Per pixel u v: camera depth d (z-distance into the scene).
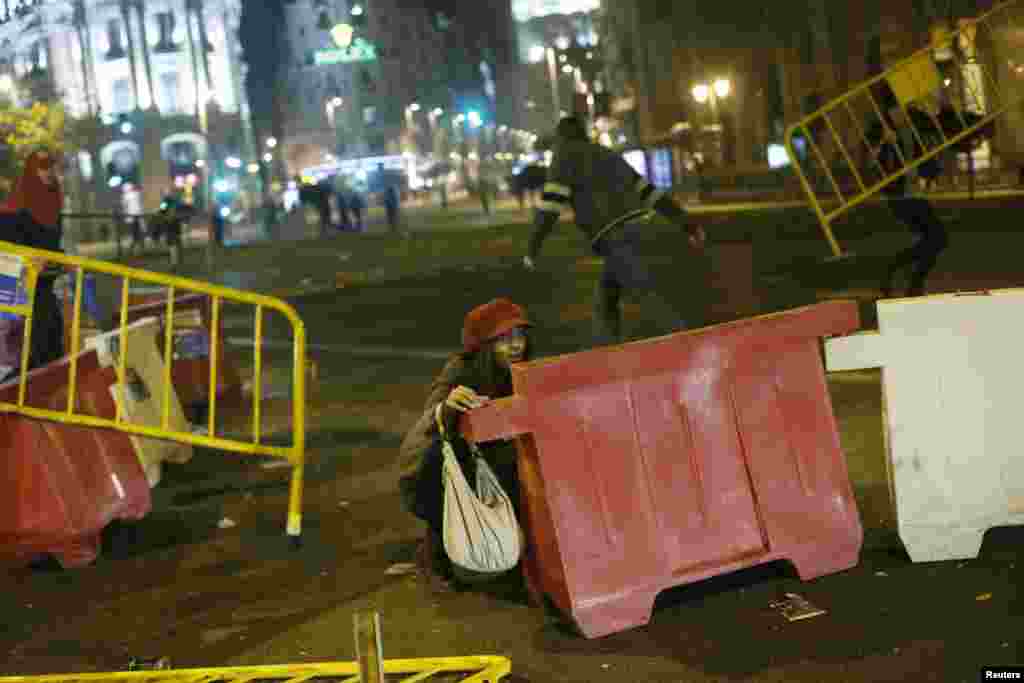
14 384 6.50
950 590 4.93
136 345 8.14
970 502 5.21
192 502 7.79
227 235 72.31
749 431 5.09
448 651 4.93
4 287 6.35
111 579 6.38
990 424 5.20
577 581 4.83
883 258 15.82
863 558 5.38
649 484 4.94
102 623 5.71
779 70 36.38
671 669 4.51
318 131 132.50
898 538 5.54
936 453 5.21
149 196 99.00
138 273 6.67
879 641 4.53
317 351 14.60
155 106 99.38
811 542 5.14
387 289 22.73
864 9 29.55
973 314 5.16
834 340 5.20
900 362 5.18
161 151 99.62
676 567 4.95
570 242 30.81
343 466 8.38
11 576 6.58
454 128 155.88
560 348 12.41
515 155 137.00
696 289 14.06
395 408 10.26
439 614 5.36
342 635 5.24
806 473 5.17
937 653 4.37
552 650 4.81
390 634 5.19
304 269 32.94
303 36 131.62
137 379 8.01
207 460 8.95
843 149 13.41
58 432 6.59
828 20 31.59
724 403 5.07
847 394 8.55
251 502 7.67
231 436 9.66
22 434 6.46
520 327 5.58
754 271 15.67
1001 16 17.14
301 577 6.10
